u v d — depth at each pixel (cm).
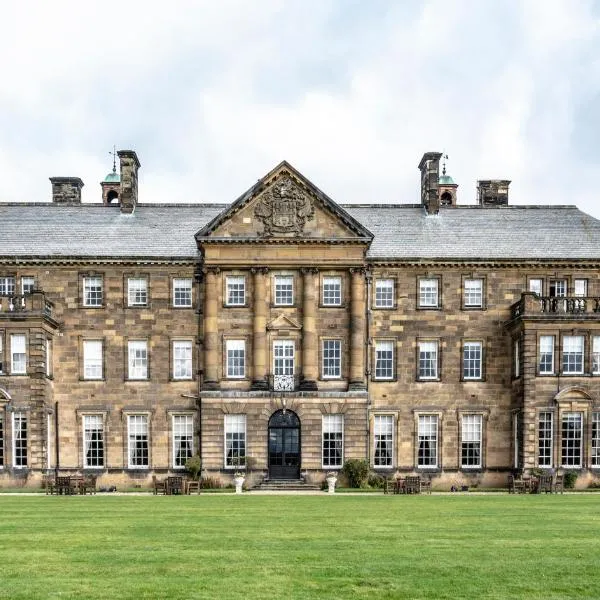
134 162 6694
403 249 6306
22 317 5834
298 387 6088
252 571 2155
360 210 6700
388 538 2703
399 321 6253
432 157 6700
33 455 5784
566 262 6259
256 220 6141
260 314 6094
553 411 5900
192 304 6241
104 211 6644
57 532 2859
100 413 6172
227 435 6053
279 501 4356
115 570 2167
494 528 2969
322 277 6181
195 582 2033
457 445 6216
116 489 5825
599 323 5922
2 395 5800
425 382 6238
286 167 6109
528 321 5912
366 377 6203
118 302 6222
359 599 1892
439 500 4416
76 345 6197
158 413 6184
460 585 2016
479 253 6294
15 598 1881
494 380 6247
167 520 3256
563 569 2188
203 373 6141
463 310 6278
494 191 7075
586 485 5872
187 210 6694
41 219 6531
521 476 5766
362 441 6050
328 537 2727
